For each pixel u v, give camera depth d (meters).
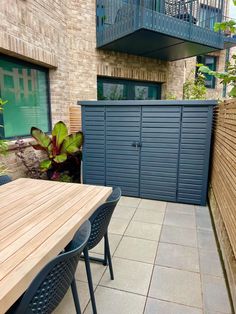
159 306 1.65
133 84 5.73
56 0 3.94
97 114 3.62
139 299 1.71
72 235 1.25
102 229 1.60
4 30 2.79
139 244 2.41
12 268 0.91
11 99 3.38
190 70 6.70
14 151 3.28
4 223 1.29
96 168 3.81
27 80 3.67
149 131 3.41
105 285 1.85
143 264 2.10
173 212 3.18
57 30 4.03
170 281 1.89
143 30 3.96
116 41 4.47
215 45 4.86
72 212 1.44
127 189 3.71
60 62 4.18
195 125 3.19
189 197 3.42
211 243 2.44
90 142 3.75
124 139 3.57
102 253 2.26
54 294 1.00
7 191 1.83
